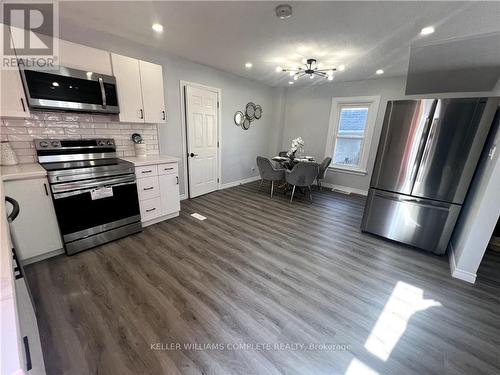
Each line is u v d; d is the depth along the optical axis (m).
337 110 4.93
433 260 2.37
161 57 3.08
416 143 2.40
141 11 2.02
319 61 3.28
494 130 2.07
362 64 3.34
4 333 0.42
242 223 3.08
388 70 3.58
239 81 4.51
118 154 2.80
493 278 2.09
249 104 4.89
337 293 1.81
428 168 2.38
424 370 1.24
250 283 1.88
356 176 4.89
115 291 1.72
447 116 2.20
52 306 1.55
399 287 1.92
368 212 2.85
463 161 2.20
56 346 1.28
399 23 2.08
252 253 2.34
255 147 5.47
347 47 2.71
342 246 2.58
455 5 1.74
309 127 5.41
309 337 1.41
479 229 1.92
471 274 2.01
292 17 2.06
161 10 1.99
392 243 2.71
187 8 1.95
